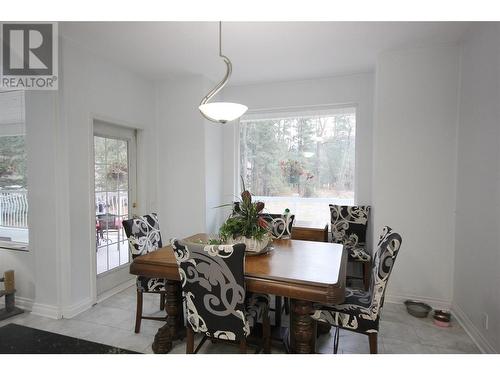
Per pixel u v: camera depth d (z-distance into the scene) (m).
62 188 2.50
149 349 2.09
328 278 1.58
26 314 2.59
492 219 1.95
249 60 3.05
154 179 3.74
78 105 2.64
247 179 4.05
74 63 2.60
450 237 2.67
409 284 2.79
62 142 2.50
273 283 1.59
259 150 3.99
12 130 2.90
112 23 2.27
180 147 3.68
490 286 1.96
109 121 3.03
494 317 1.91
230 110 1.90
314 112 3.71
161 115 3.74
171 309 2.11
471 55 2.34
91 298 2.77
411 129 2.74
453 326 2.39
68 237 2.53
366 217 3.33
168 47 2.73
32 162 2.53
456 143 2.61
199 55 2.93
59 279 2.52
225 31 2.42
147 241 2.55
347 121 3.61
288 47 2.73
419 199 2.74
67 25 2.29
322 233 3.11
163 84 3.71
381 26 2.33
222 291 1.55
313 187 3.78
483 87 2.11
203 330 1.66
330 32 2.44
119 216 3.34
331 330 2.33
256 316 1.77
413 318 2.52
